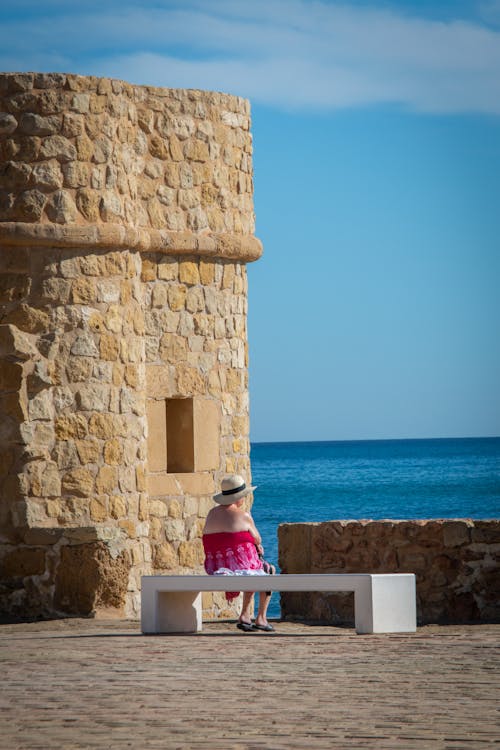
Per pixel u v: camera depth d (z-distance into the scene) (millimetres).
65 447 23094
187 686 13289
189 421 26438
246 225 27750
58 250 23328
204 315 26750
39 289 23188
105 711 11906
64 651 16609
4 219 23266
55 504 22984
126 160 24406
